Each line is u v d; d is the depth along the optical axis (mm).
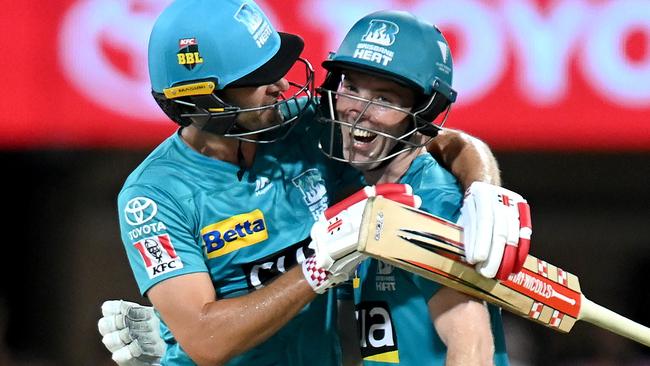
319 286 11648
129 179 13125
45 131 20922
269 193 13102
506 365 12844
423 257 11125
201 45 12422
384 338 12375
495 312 12711
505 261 10984
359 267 12578
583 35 20484
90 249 29516
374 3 20234
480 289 11445
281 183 13203
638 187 28672
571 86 20578
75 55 20812
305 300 11766
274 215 13070
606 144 20672
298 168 13383
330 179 13656
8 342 29062
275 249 13023
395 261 11016
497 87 20562
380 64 11875
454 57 20469
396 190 11203
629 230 28875
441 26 20391
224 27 12492
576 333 26875
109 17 20703
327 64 12312
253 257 12969
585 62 20516
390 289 12305
